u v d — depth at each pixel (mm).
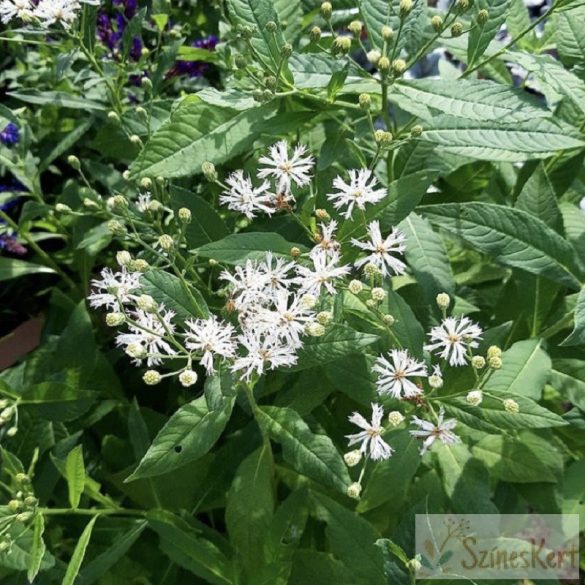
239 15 272
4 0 315
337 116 338
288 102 309
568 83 272
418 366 245
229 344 232
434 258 301
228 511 283
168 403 358
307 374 293
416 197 251
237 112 286
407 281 344
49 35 427
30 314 434
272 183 303
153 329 239
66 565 296
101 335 403
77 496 273
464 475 281
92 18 342
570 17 317
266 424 257
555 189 344
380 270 250
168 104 360
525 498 297
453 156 339
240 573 281
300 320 234
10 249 408
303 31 372
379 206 253
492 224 281
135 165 278
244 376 233
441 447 288
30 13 307
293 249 243
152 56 444
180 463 238
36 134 422
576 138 278
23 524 279
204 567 283
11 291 451
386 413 283
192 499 315
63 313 389
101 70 367
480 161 352
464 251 373
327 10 268
